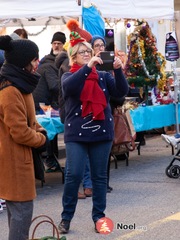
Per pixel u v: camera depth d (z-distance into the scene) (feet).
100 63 19.35
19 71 15.28
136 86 37.04
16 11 29.50
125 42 42.80
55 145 31.45
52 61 30.19
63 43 30.48
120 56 31.76
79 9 29.22
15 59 15.28
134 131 29.86
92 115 19.75
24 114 15.31
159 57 36.88
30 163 15.56
